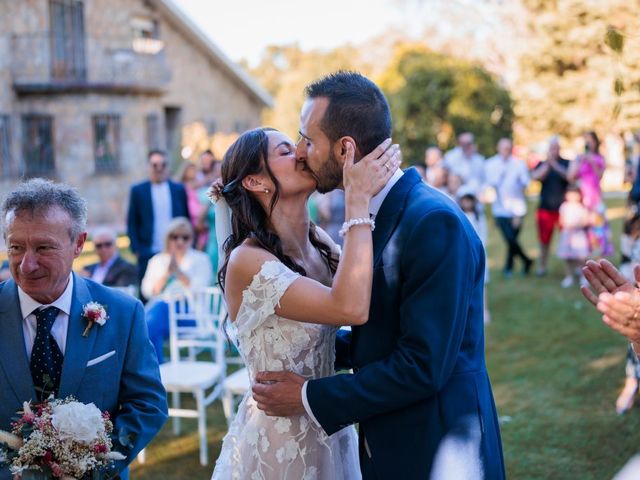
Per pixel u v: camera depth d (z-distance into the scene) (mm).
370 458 2104
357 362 2119
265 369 2182
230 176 2223
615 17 6270
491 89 17250
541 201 9977
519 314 7805
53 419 1961
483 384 2096
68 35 18469
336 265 2400
